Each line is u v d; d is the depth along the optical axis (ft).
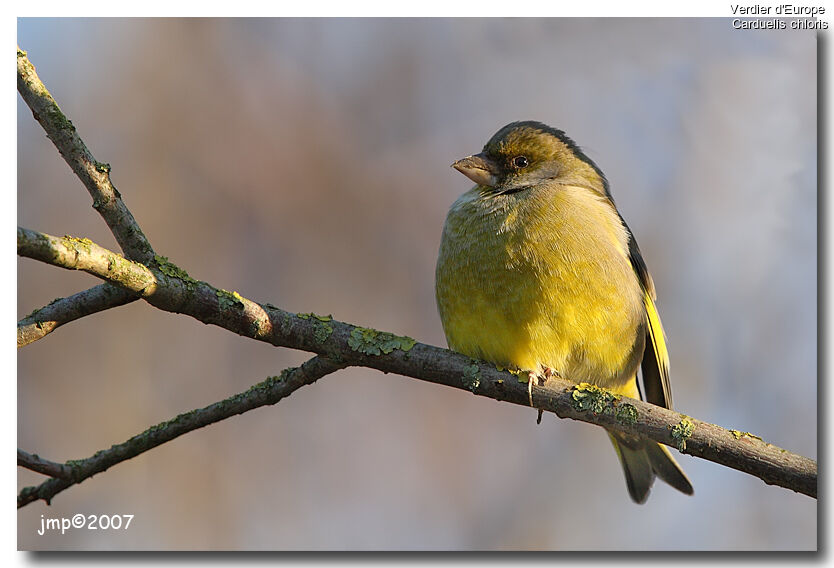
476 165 33.04
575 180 33.04
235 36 43.29
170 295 21.99
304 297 40.83
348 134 43.24
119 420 37.17
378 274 41.65
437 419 40.34
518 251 29.07
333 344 23.89
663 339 33.01
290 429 39.40
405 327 41.16
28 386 36.88
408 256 42.09
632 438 32.04
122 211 21.79
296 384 23.71
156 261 22.21
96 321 38.32
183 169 41.22
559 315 28.94
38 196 38.91
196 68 42.32
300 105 42.98
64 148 21.34
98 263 20.54
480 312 29.43
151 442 22.62
